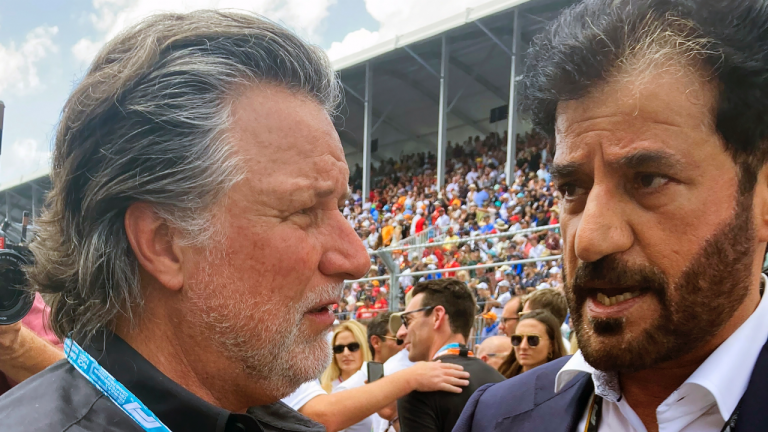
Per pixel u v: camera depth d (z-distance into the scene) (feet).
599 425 3.49
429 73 57.67
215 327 2.96
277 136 3.02
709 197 2.75
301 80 3.18
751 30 2.72
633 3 2.86
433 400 7.42
